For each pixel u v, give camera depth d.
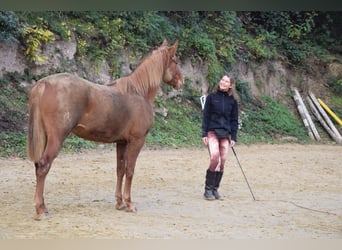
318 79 22.97
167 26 19.02
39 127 5.78
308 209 7.20
